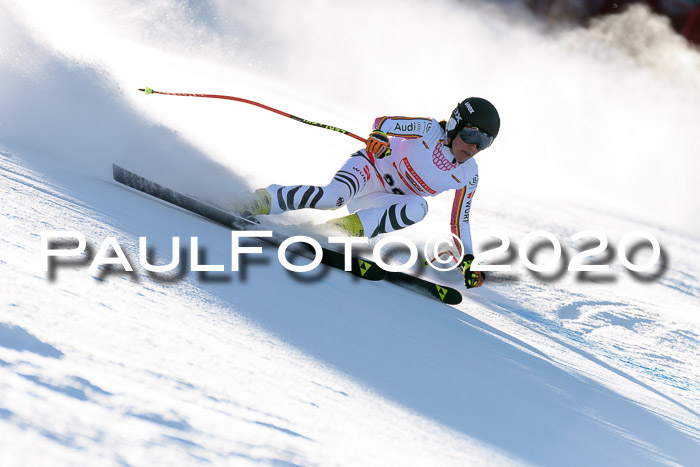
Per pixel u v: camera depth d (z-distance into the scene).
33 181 11.06
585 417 9.39
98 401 4.68
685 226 54.62
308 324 8.70
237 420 5.13
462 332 12.34
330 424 5.72
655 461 8.40
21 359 4.89
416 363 8.90
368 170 15.29
